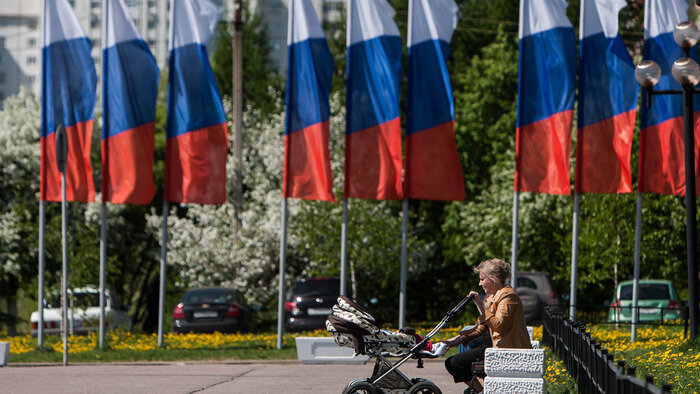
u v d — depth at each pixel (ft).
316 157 121.19
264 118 249.55
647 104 109.40
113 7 125.29
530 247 209.67
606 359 48.06
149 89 124.88
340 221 196.24
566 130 119.24
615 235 185.26
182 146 123.65
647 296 170.60
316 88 121.39
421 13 121.49
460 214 224.94
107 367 107.24
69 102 125.59
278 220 205.67
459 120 236.22
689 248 100.42
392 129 120.16
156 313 258.16
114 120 124.88
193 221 231.91
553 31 120.16
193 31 124.16
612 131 119.44
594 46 120.06
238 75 203.31
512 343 57.26
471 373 61.11
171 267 246.06
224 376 93.91
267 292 211.82
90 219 221.25
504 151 228.02
